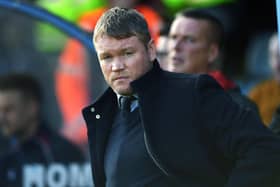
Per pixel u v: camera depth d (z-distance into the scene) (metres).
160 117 9.43
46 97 16.02
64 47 15.99
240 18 22.36
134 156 9.48
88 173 15.54
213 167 9.36
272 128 12.30
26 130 15.70
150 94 9.48
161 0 19.78
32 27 15.97
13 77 15.96
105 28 9.36
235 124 9.29
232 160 9.36
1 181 15.44
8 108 15.74
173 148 9.34
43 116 15.91
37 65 16.19
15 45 16.22
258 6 22.47
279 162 9.14
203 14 13.50
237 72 22.08
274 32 22.64
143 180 9.41
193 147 9.32
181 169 9.34
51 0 19.81
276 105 16.97
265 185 9.13
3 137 15.68
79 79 16.06
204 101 9.42
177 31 13.41
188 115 9.38
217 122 9.33
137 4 19.58
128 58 9.39
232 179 9.20
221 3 21.86
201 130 9.36
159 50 14.40
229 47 22.17
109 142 9.87
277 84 17.22
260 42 22.53
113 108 9.95
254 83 21.47
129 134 9.62
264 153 9.14
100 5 19.56
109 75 9.49
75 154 15.64
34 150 15.59
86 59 15.91
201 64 13.43
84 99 16.03
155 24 19.34
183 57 13.36
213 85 9.55
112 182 9.63
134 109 9.69
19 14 15.70
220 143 9.34
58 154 15.59
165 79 9.65
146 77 9.48
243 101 12.98
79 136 15.80
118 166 9.56
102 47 9.40
